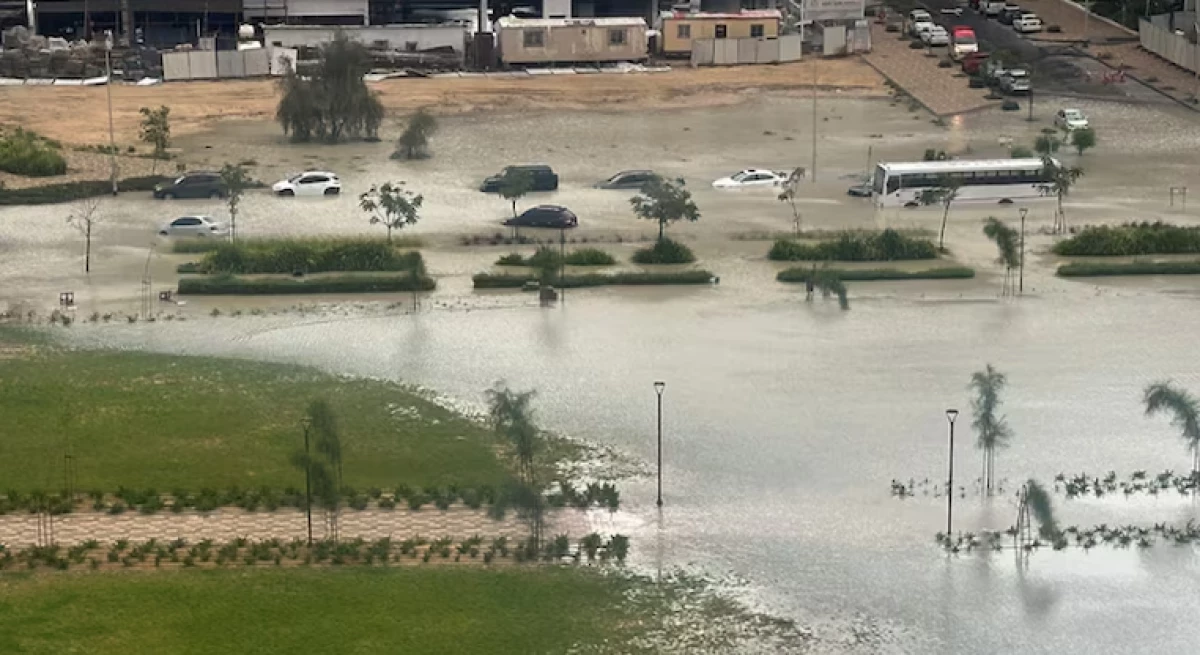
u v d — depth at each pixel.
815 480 75.06
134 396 84.38
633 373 87.94
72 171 129.88
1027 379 87.00
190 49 170.00
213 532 69.94
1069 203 125.69
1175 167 137.50
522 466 75.62
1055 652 61.53
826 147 144.12
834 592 65.56
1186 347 92.56
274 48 170.25
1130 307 100.00
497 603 64.06
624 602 64.50
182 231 114.25
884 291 102.94
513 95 161.38
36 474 75.19
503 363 89.56
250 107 156.75
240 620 62.62
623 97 161.88
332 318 97.50
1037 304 100.50
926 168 124.62
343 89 144.50
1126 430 80.50
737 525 70.94
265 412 82.62
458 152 141.50
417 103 157.50
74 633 61.62
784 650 61.47
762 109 158.75
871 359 90.06
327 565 66.88
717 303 100.25
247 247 108.00
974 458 77.25
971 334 94.50
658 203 110.12
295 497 73.19
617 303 100.44
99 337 93.81
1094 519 71.44
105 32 175.62
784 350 91.56
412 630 62.00
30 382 85.94
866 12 198.75
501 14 190.00
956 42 174.88
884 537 69.88
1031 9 197.25
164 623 62.41
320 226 117.31
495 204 124.38
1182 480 74.81
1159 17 177.50
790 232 116.69
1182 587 66.06
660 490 73.69
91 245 112.12
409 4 188.00
